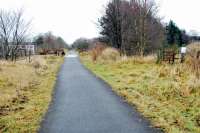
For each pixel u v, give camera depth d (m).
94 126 7.31
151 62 24.62
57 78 18.03
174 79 14.10
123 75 17.78
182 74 14.93
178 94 10.91
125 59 26.25
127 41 37.12
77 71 22.88
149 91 11.87
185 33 84.81
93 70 23.14
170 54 23.42
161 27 44.94
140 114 8.42
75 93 12.20
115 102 10.20
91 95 11.66
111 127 7.19
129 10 36.84
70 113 8.68
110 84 14.52
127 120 7.81
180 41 72.50
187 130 6.89
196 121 7.69
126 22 37.38
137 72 18.48
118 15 38.12
